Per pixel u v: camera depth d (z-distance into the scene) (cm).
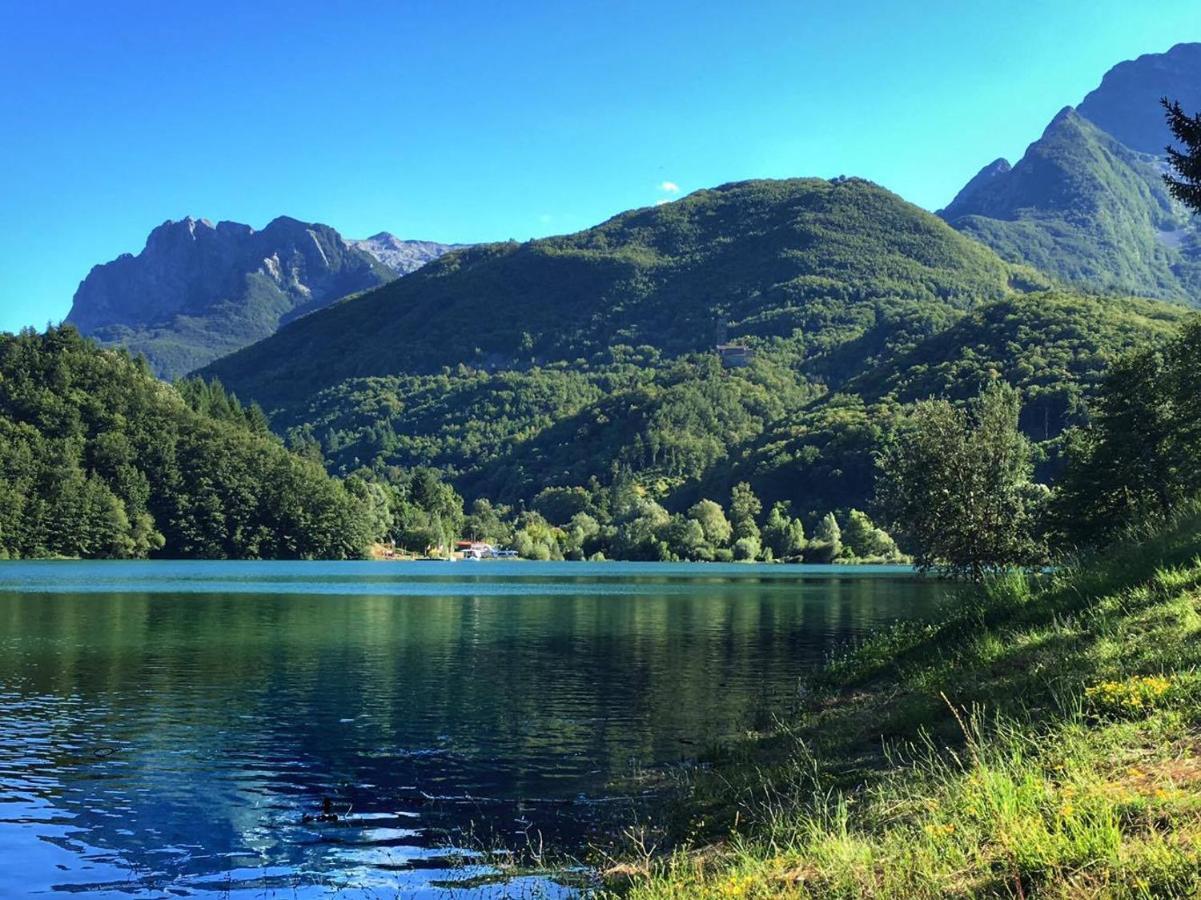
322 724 2544
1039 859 812
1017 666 1694
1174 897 711
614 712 2702
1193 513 2238
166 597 7562
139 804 1792
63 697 2947
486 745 2294
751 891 973
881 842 1022
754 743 1997
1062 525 4766
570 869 1361
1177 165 2716
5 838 1594
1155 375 4862
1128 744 1090
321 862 1459
